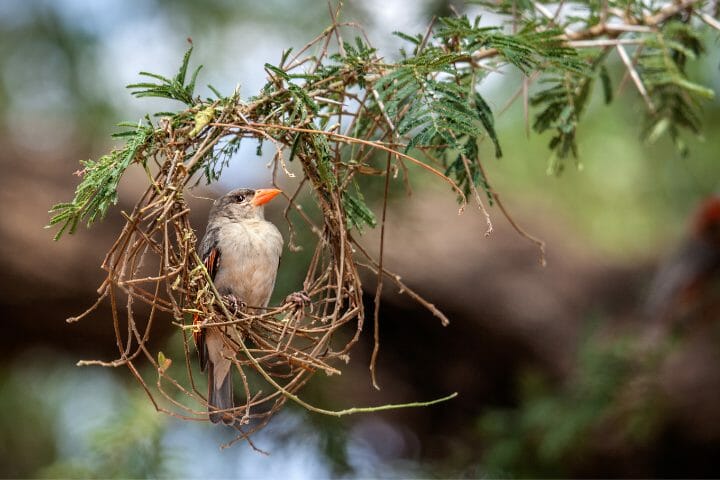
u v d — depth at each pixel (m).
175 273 5.70
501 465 12.09
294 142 5.72
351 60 6.05
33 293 12.48
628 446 12.51
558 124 7.19
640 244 15.48
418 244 13.59
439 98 5.77
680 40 7.50
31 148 13.10
